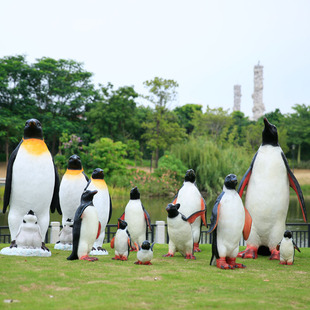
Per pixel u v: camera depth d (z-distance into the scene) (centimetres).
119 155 3850
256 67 10469
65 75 5253
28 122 869
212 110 5766
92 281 638
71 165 1038
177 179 3666
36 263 768
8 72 4831
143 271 731
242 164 3647
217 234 805
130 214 984
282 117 6662
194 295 576
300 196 977
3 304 510
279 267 841
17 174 852
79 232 819
